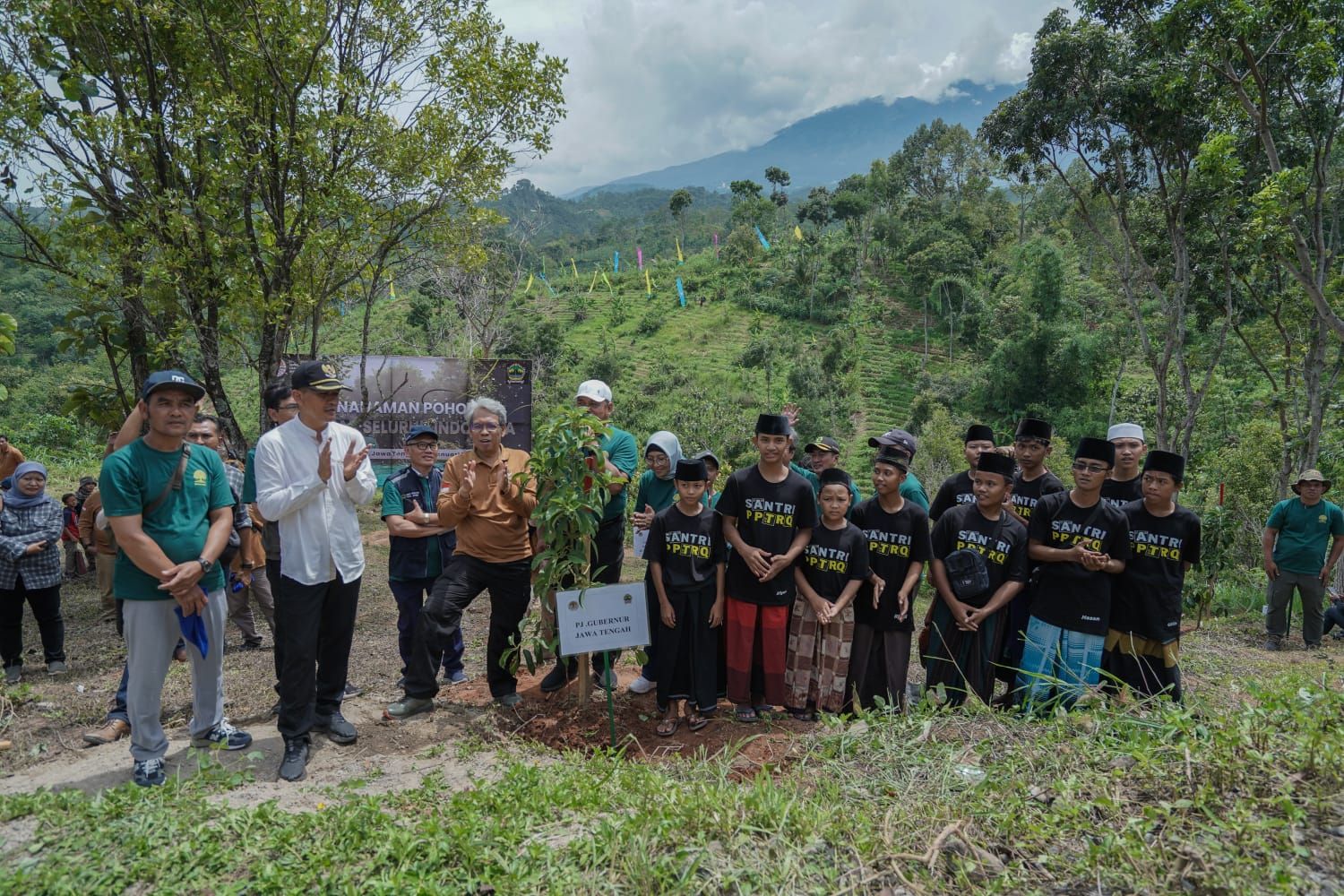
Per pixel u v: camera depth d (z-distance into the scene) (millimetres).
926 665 5246
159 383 3689
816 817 3170
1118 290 52219
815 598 4961
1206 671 7191
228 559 5918
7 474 5914
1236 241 18812
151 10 7703
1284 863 2590
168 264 7973
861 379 53406
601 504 5047
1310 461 18312
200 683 4332
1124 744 3611
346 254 9164
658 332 65875
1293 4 13117
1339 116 15430
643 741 4906
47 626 6105
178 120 8234
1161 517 4801
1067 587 4805
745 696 5051
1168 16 14398
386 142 8656
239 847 3080
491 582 5289
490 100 8969
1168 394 30844
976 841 3025
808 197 78062
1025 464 5746
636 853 2883
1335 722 3434
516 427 14453
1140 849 2742
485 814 3396
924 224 73875
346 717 5180
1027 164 22656
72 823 3234
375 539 13734
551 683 5699
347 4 8625
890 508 5129
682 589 4953
